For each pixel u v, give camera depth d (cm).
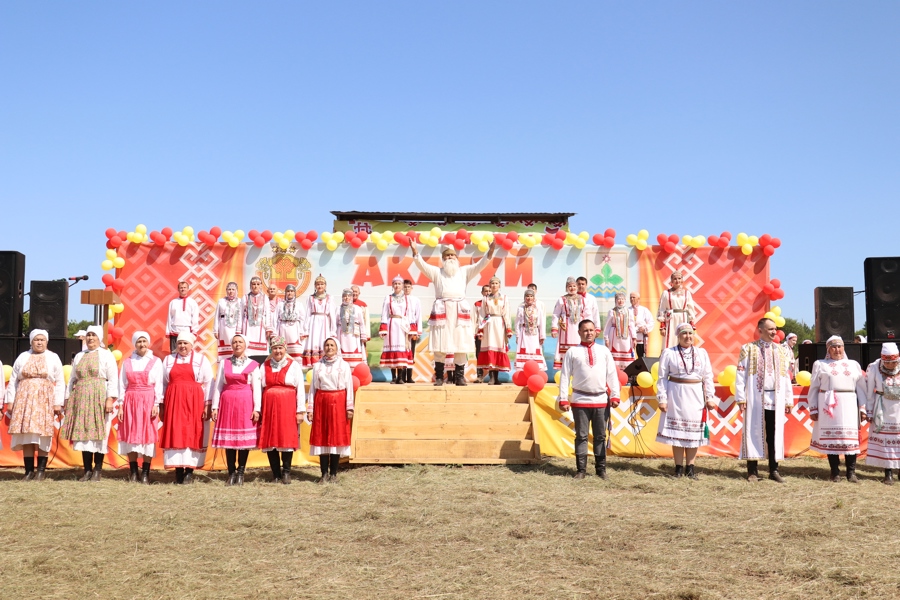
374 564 511
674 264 1313
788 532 592
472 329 1014
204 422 840
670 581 477
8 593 450
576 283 1180
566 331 1159
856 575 485
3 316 1038
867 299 1077
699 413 826
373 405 943
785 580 481
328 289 1308
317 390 821
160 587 462
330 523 624
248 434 809
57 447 938
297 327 1185
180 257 1302
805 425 973
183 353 833
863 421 892
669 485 781
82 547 549
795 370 980
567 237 1313
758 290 1309
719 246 1310
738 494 746
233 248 1308
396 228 1486
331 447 810
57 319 1070
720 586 468
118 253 1300
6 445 934
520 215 1482
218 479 855
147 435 827
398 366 1103
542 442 944
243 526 614
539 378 940
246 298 1198
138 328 1289
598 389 822
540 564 511
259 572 493
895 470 880
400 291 1125
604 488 768
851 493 755
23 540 568
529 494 736
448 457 903
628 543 562
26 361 844
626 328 1184
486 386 985
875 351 1059
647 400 961
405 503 693
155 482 841
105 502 707
